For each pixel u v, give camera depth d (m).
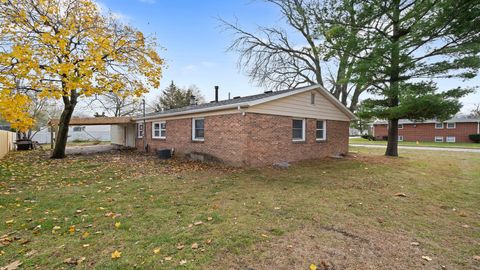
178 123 12.79
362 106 13.29
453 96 10.45
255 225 3.80
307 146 11.38
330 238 3.37
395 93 11.21
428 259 2.83
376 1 9.84
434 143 26.62
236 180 7.04
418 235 3.49
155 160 11.59
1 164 10.42
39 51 6.61
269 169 8.73
